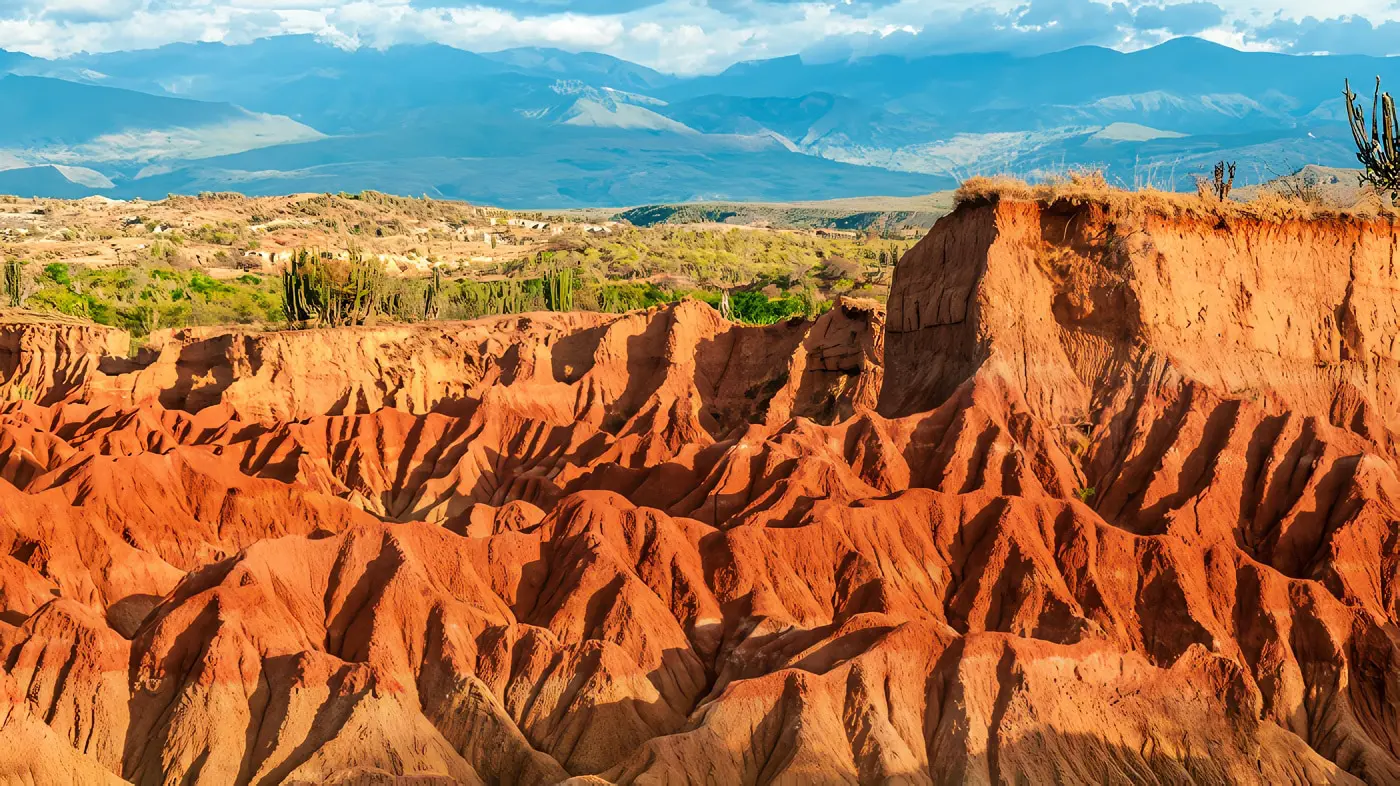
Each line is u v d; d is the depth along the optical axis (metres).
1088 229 71.12
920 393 73.44
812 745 45.25
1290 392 68.44
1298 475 62.31
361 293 122.38
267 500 68.56
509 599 56.28
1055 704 46.97
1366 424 67.31
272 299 163.50
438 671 50.53
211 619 50.16
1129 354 68.44
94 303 144.62
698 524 59.22
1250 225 70.94
